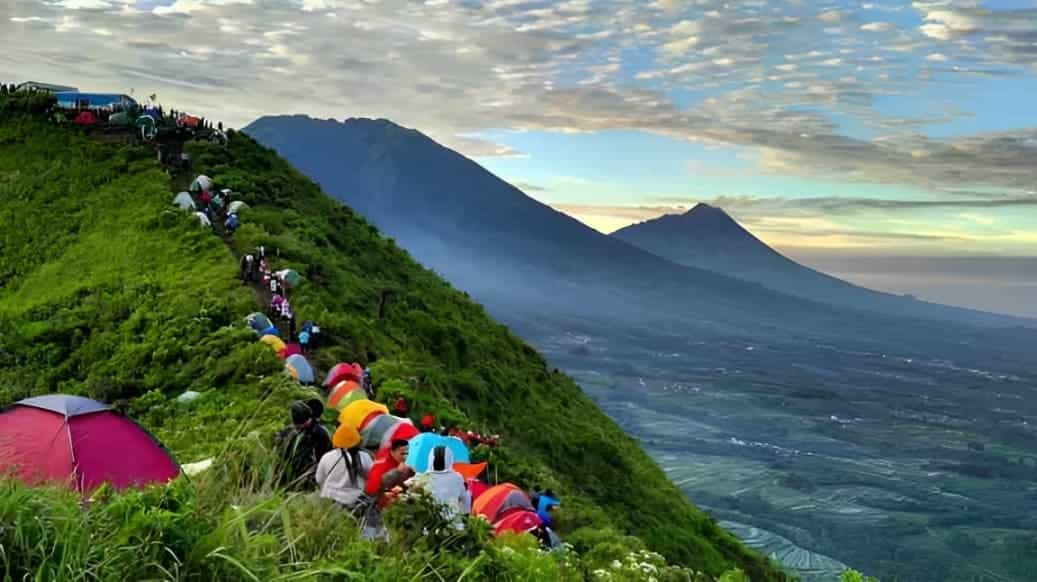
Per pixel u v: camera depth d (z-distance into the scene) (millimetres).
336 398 25344
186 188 60375
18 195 61906
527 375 58312
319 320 37219
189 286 41031
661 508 44406
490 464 27078
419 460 13914
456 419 30375
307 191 70250
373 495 10930
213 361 30906
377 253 65812
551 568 9227
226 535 6547
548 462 41531
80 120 72688
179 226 51188
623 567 12469
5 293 51188
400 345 43062
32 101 76000
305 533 7918
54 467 12273
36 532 5875
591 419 58688
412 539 8445
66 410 12922
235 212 54844
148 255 47812
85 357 35625
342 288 46281
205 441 21391
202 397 27188
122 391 30984
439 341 48750
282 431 12172
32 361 36281
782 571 45562
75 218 57562
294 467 11656
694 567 37781
